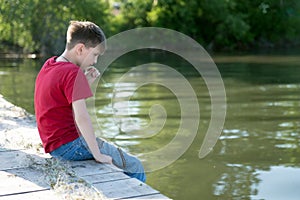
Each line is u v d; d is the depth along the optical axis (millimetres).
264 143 5391
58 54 14594
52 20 14219
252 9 19875
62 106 3252
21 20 13547
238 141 5473
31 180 3043
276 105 7496
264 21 20062
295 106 7406
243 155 4973
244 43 19406
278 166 4625
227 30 19094
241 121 6410
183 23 18781
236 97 8258
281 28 20234
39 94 3299
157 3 18609
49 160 3314
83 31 3271
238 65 13398
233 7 18984
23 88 8930
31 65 12680
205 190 4027
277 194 3930
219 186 4121
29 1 13508
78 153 3322
